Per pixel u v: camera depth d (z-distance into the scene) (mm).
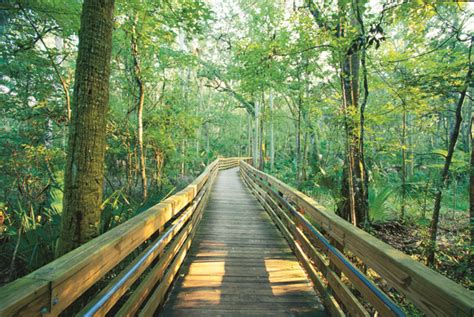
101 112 2334
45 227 3617
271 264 3309
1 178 5234
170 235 2592
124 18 5406
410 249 5488
